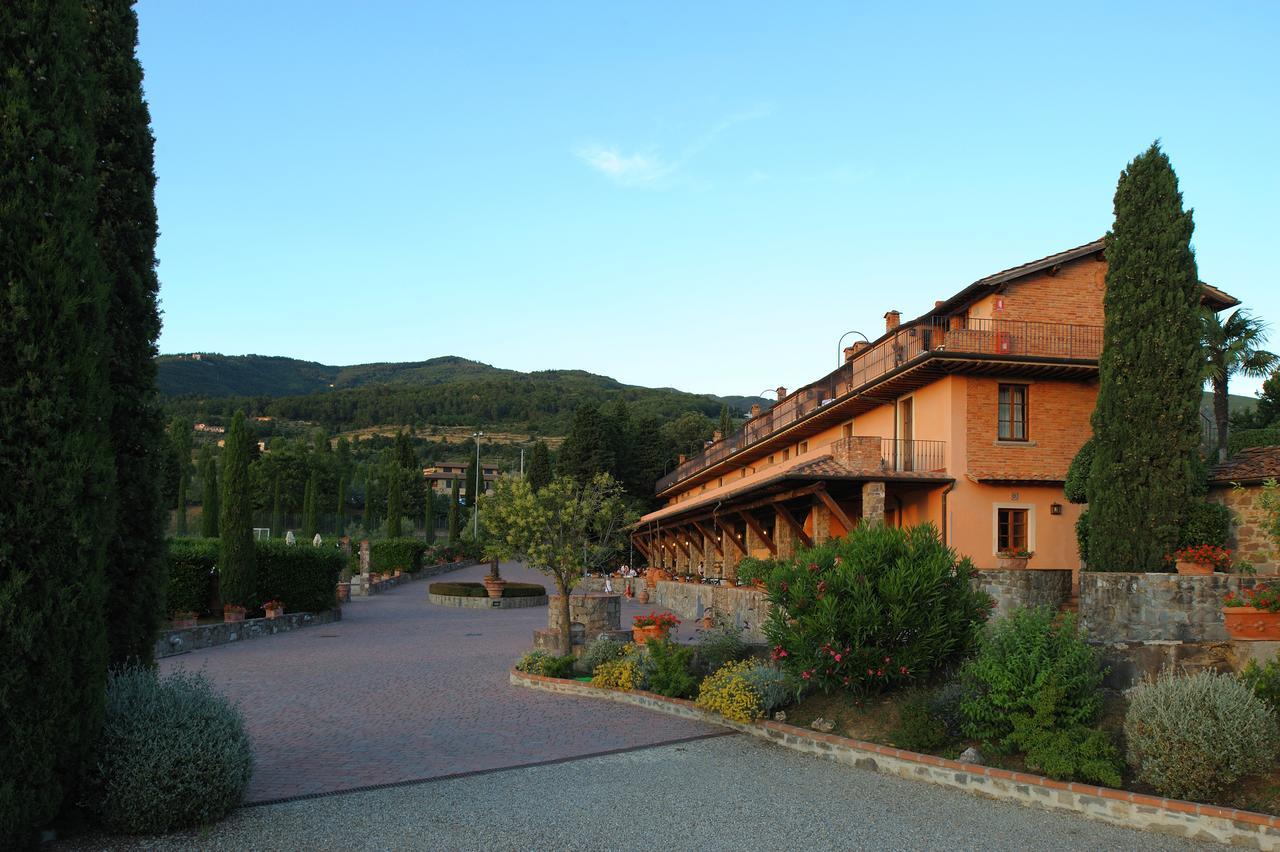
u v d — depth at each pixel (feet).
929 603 35.37
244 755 25.72
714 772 31.04
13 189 20.65
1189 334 51.44
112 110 28.50
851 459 75.05
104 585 23.06
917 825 25.25
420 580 169.37
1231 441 76.23
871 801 27.58
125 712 24.06
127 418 28.14
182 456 199.00
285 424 463.01
